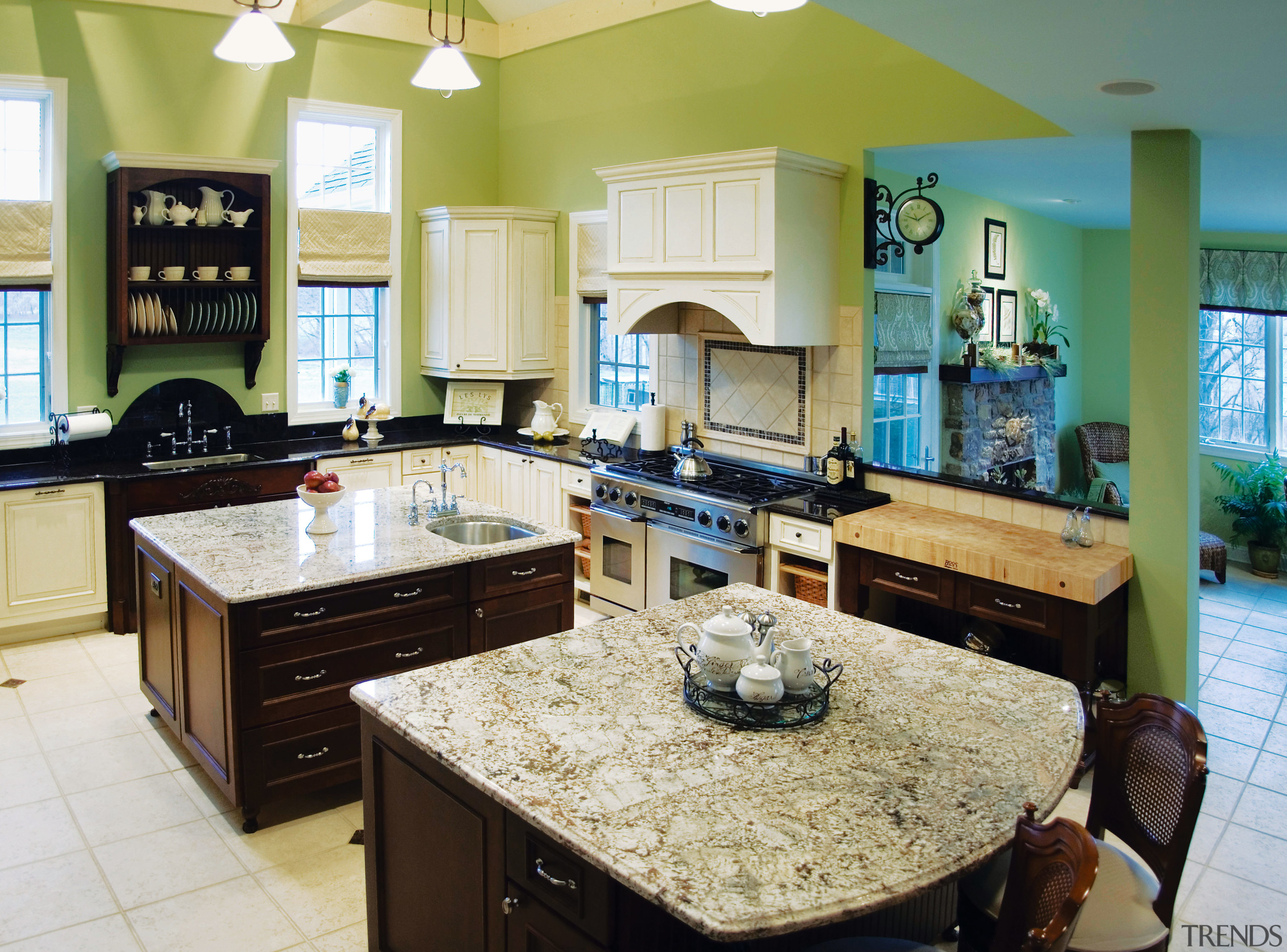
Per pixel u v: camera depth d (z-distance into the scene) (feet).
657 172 17.20
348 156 22.65
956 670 9.45
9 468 18.54
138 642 14.89
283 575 11.95
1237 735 14.84
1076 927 7.13
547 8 22.49
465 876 7.74
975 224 21.59
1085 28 8.41
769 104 18.06
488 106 24.32
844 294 17.12
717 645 8.41
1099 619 12.98
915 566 14.39
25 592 17.66
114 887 10.72
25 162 18.84
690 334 19.94
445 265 22.68
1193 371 13.48
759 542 16.22
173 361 20.52
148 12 19.45
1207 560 22.72
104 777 13.20
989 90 14.80
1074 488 26.73
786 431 18.38
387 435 23.47
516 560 13.66
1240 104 11.13
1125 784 8.12
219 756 12.14
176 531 13.96
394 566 12.42
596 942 6.50
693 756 7.49
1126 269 26.45
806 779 7.16
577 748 7.59
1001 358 21.47
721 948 7.16
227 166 19.45
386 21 22.30
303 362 22.59
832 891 5.76
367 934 9.85
